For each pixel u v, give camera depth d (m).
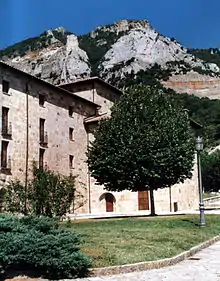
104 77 132.88
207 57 188.62
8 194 16.84
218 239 17.27
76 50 134.00
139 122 28.42
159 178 27.83
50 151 37.25
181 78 154.50
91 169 29.78
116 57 140.75
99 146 28.92
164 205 38.09
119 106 30.06
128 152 27.39
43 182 16.61
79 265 9.58
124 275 9.80
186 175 29.02
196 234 16.83
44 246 9.49
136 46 152.38
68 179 17.83
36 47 153.62
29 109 34.97
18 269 9.73
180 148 28.00
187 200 43.28
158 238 14.74
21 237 9.68
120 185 28.17
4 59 151.88
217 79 160.88
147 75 139.88
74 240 10.56
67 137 40.12
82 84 46.28
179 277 9.49
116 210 39.72
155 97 30.23
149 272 10.14
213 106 124.56
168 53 165.00
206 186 81.12
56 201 16.58
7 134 32.09
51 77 129.12
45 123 36.94
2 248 9.38
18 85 33.97
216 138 115.62
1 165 31.25
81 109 43.12
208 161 80.94
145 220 22.59
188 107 123.19
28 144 34.41
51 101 38.12
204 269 10.48
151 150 27.27
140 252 11.72
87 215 34.88
